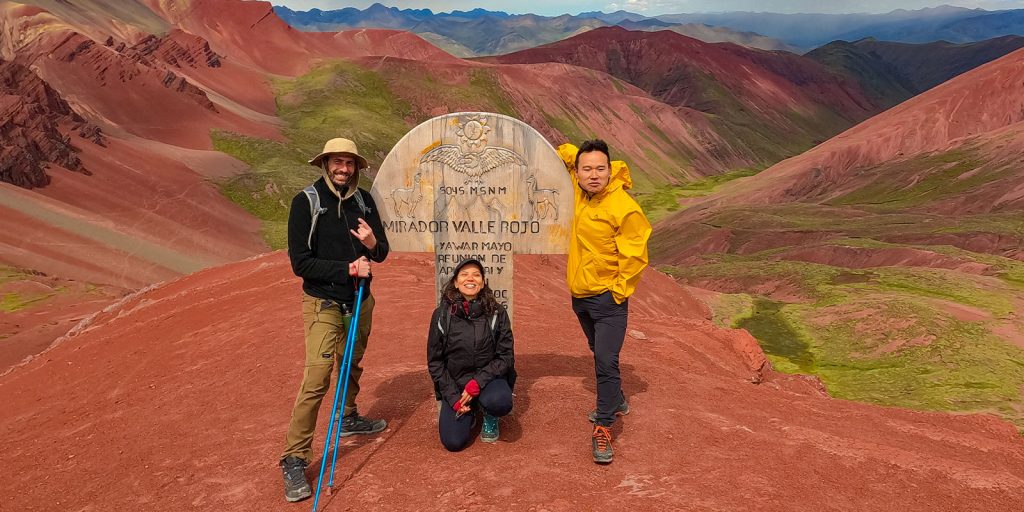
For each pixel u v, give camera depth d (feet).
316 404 14.64
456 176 18.63
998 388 81.97
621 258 15.57
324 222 14.67
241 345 30.19
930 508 14.08
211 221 228.43
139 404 24.25
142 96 331.16
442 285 19.26
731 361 36.86
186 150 289.12
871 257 181.57
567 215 18.69
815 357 100.63
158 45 435.12
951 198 280.10
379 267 47.06
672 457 16.01
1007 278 144.97
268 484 15.44
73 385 30.40
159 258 181.88
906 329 103.19
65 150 220.02
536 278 57.88
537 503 13.67
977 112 407.03
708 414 19.33
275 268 52.60
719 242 250.98
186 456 17.90
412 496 14.29
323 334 14.73
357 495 14.47
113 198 215.10
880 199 319.06
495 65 591.37
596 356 16.15
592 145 15.43
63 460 19.35
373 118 444.96
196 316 39.65
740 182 413.80
